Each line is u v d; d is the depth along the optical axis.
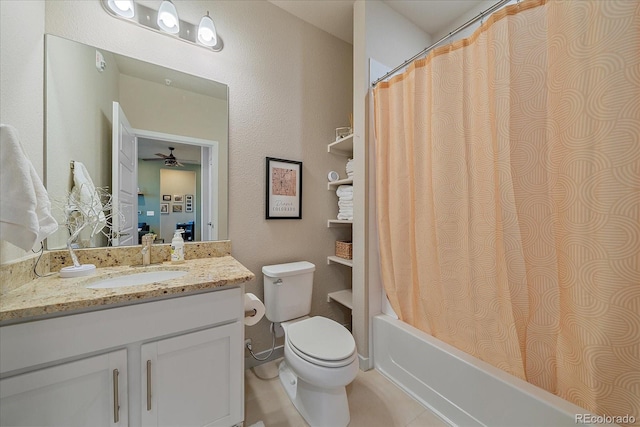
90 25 1.23
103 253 1.24
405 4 1.76
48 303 0.74
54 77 1.14
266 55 1.75
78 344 0.78
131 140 1.34
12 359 0.71
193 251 1.47
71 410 0.78
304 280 1.71
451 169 1.27
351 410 1.32
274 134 1.79
